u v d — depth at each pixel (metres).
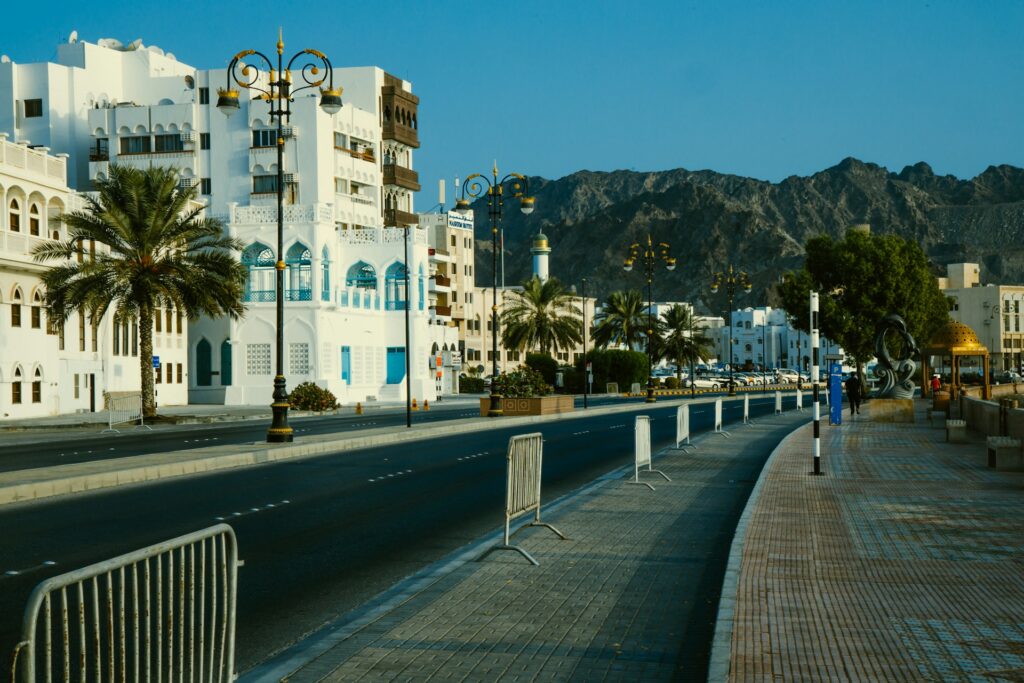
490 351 136.88
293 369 68.44
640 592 10.02
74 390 53.84
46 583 4.60
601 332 111.62
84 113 83.62
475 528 14.56
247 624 8.92
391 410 62.59
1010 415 25.23
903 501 16.22
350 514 16.02
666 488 19.42
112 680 5.09
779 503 15.96
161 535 13.78
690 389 117.94
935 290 88.44
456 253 131.00
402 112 93.50
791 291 82.19
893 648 7.37
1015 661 7.03
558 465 24.84
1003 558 11.10
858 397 51.56
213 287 45.31
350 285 76.94
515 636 8.24
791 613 8.48
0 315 47.03
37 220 50.38
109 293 44.59
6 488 17.56
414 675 7.10
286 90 31.30
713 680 6.57
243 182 81.38
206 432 39.47
